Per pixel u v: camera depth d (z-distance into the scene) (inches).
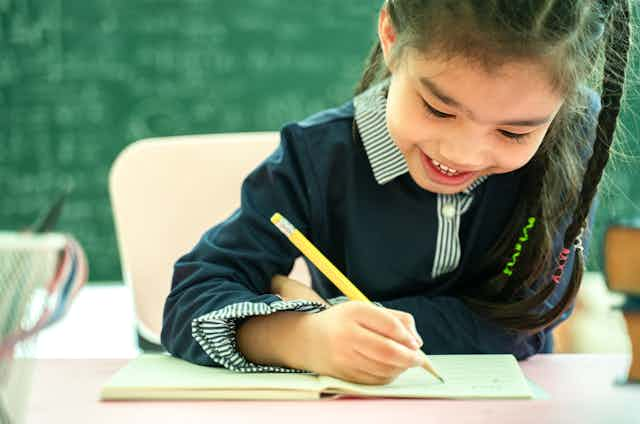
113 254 127.0
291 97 126.3
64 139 126.8
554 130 43.6
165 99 126.6
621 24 41.0
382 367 32.9
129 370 35.8
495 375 34.9
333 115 48.2
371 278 48.0
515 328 44.4
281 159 46.4
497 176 46.6
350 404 31.0
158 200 63.6
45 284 22.3
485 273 48.2
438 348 44.3
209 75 126.3
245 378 33.9
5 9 125.9
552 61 33.4
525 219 45.9
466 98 33.5
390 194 46.5
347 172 46.6
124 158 64.0
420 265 47.5
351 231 47.1
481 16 32.5
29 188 126.8
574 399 32.0
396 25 37.1
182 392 32.0
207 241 44.4
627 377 34.7
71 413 30.1
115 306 126.3
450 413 29.6
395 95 37.0
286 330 36.4
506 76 33.0
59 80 126.4
